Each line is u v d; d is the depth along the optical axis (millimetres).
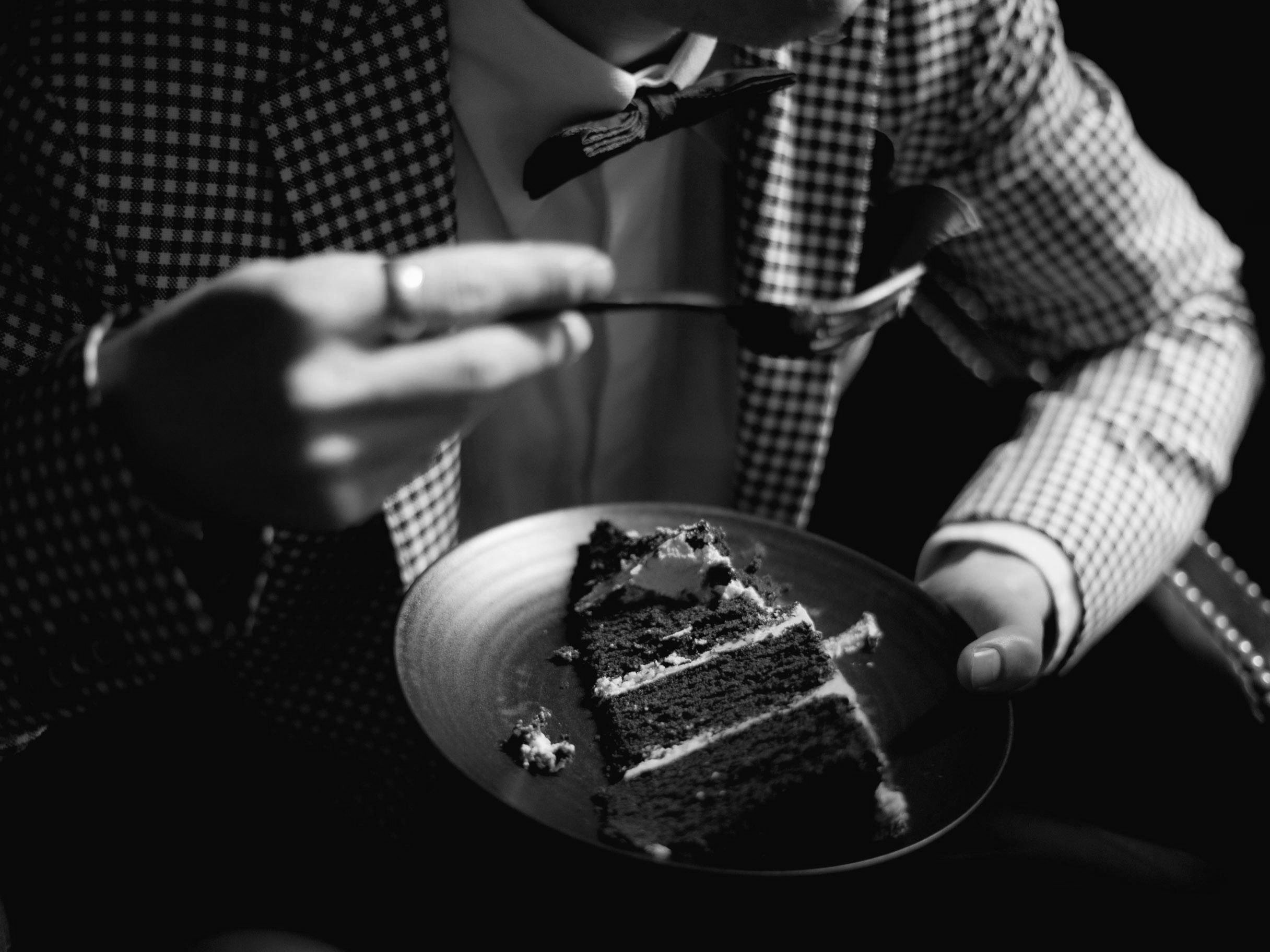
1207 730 605
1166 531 648
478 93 556
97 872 539
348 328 351
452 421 381
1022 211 690
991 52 634
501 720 460
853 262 622
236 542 402
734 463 689
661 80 581
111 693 426
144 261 516
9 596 408
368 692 577
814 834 418
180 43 510
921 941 477
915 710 469
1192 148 1069
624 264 654
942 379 834
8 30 529
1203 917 492
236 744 585
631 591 499
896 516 754
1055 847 519
